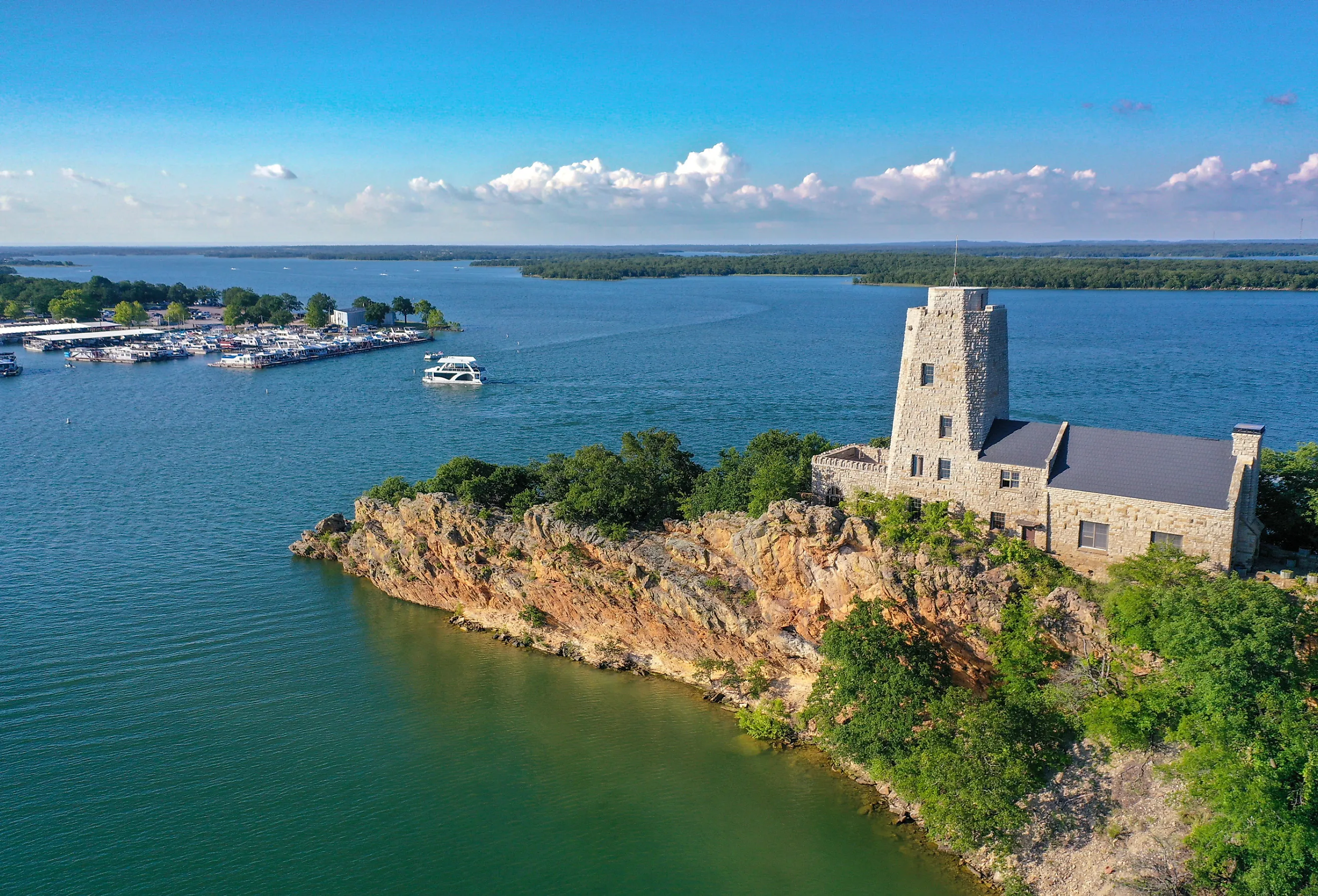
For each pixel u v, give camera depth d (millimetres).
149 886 62156
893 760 70875
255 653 94500
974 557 75812
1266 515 80125
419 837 67875
